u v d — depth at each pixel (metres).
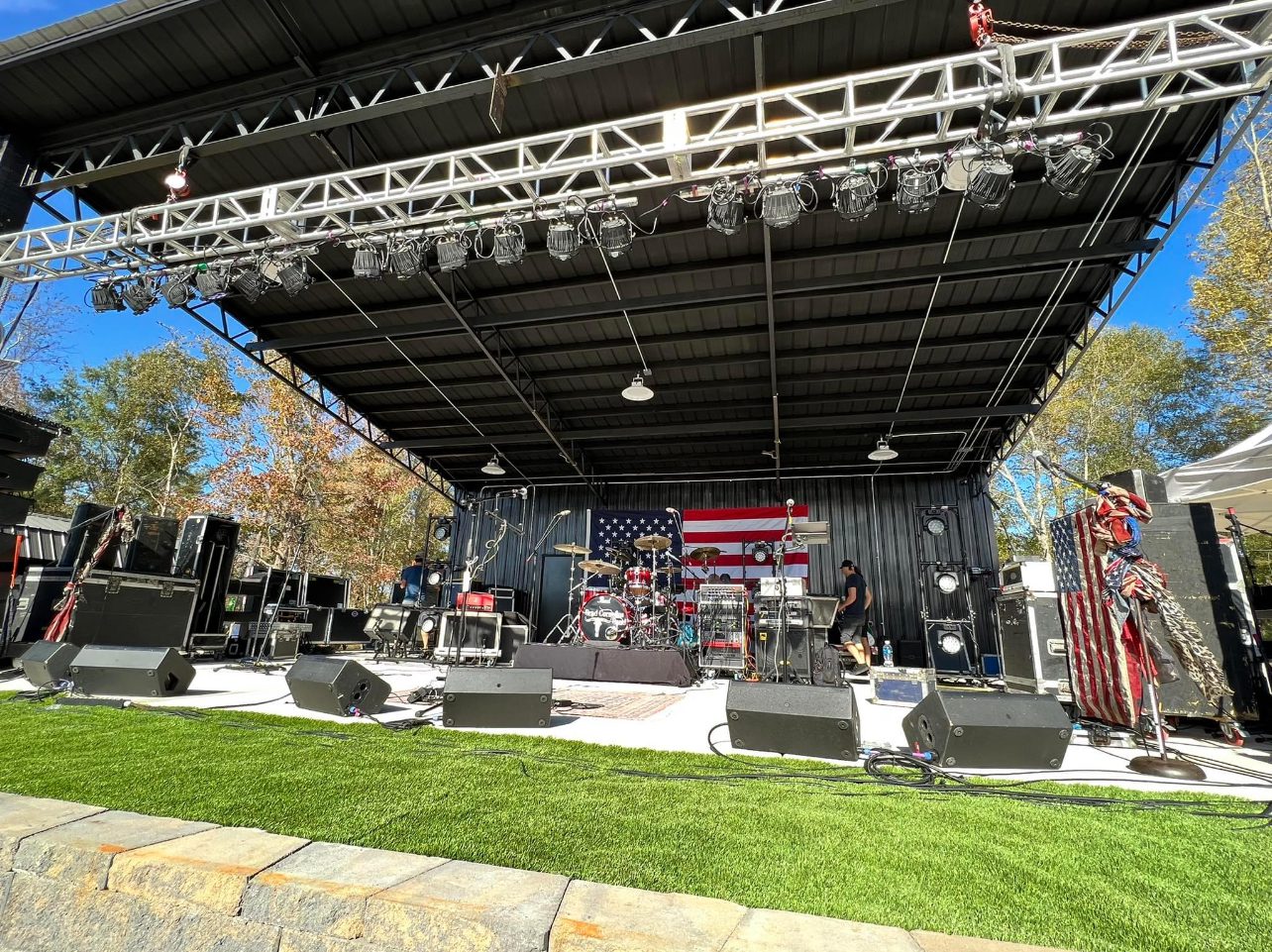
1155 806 2.05
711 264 6.76
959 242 6.18
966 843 1.66
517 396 9.81
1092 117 3.97
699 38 4.12
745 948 1.09
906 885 1.39
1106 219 5.76
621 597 7.71
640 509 11.75
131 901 1.42
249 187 6.10
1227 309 11.09
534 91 4.98
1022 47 3.79
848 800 2.04
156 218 6.32
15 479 5.20
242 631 7.62
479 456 11.93
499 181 4.82
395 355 8.97
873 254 6.50
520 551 12.45
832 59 4.61
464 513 13.08
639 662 6.11
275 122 5.31
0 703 3.44
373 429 17.22
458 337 8.38
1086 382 17.06
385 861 1.45
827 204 5.91
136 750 2.42
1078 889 1.39
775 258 6.57
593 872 1.42
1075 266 6.35
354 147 5.55
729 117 4.40
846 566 8.53
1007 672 5.08
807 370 8.77
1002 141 4.26
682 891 1.34
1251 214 10.55
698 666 7.40
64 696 3.60
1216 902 1.33
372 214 6.00
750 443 10.95
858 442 10.59
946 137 4.26
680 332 8.10
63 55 4.81
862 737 3.29
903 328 7.70
